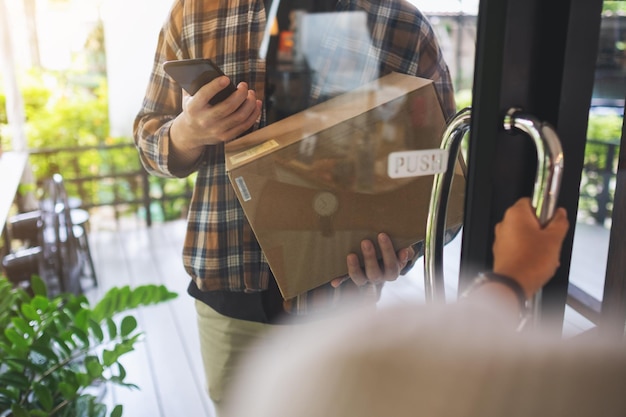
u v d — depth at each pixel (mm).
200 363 2348
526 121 567
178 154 930
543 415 402
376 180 733
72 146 3510
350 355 400
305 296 805
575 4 560
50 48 3338
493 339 425
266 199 764
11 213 3141
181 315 2725
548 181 561
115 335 1450
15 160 3117
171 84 980
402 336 410
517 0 549
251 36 874
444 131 673
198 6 909
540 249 552
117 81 1325
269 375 443
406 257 771
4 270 2557
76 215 3094
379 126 722
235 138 872
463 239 622
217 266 985
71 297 1563
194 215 1003
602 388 421
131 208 3670
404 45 754
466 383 396
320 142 739
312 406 395
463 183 678
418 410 384
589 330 658
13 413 1254
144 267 3242
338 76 847
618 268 701
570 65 576
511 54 563
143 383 2211
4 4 3139
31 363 1318
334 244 780
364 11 794
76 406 1338
